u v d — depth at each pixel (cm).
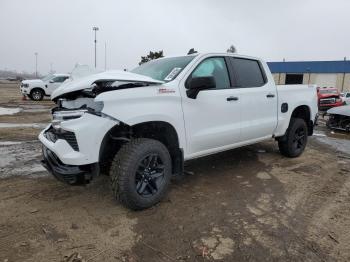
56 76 2109
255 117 506
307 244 310
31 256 281
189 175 506
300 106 615
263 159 609
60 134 345
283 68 4938
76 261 276
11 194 412
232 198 416
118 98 341
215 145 453
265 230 335
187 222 349
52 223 339
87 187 439
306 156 648
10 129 895
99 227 334
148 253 291
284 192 442
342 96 2270
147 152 358
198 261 281
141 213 367
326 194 439
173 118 385
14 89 3756
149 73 448
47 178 473
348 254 295
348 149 747
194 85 385
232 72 479
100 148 338
